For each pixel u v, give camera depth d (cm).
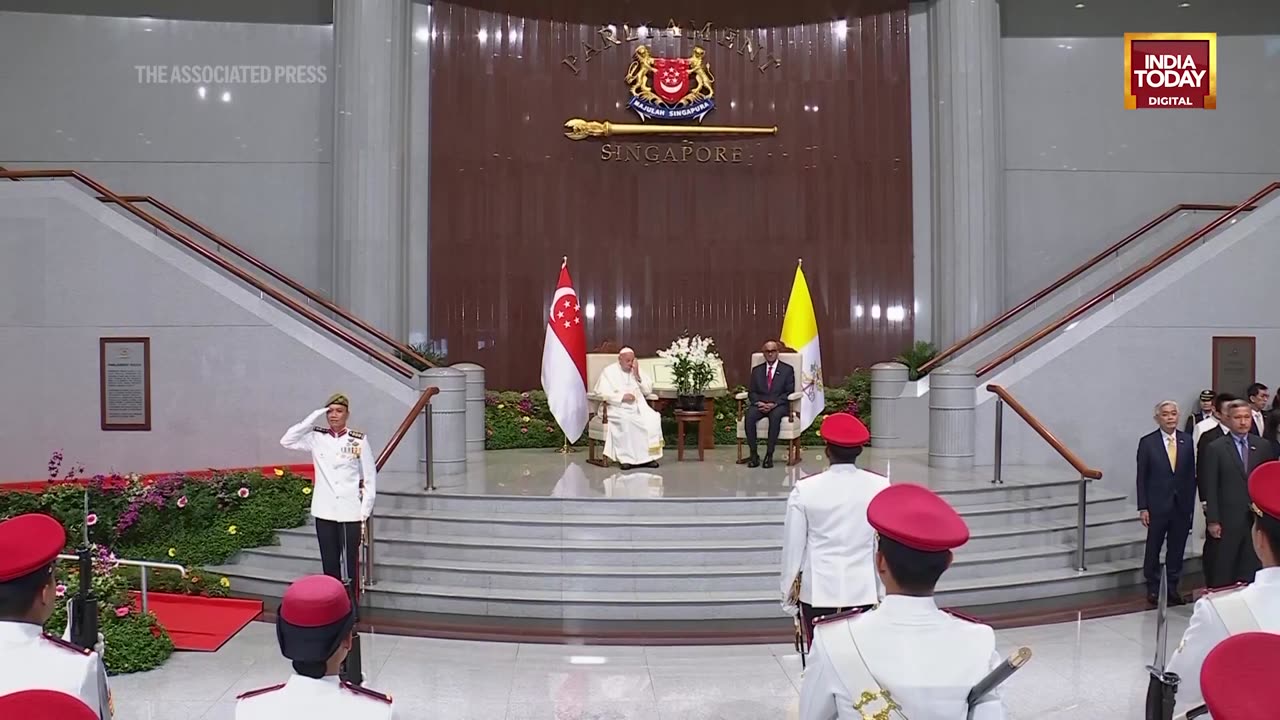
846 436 535
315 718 278
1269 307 1177
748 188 1555
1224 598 315
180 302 1157
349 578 760
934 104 1518
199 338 1157
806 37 1562
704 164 1554
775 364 1206
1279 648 201
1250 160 1571
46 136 1494
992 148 1476
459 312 1520
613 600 820
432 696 643
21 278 1143
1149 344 1175
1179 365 1174
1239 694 196
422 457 1122
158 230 1292
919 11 1559
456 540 894
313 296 1366
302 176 1524
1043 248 1566
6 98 1489
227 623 795
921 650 252
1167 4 1567
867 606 525
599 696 643
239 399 1159
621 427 1177
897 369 1402
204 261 1256
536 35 1541
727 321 1548
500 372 1521
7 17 1489
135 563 770
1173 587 857
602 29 1548
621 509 930
